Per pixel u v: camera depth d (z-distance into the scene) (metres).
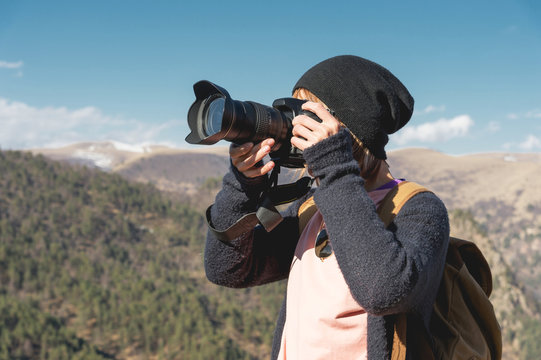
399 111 1.49
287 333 1.48
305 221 1.69
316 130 1.29
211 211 1.58
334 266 1.36
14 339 117.00
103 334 129.88
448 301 1.39
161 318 133.12
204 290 165.12
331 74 1.44
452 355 1.32
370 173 1.49
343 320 1.31
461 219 163.88
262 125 1.33
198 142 1.30
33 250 176.50
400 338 1.25
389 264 1.14
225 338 124.38
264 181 1.46
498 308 154.38
